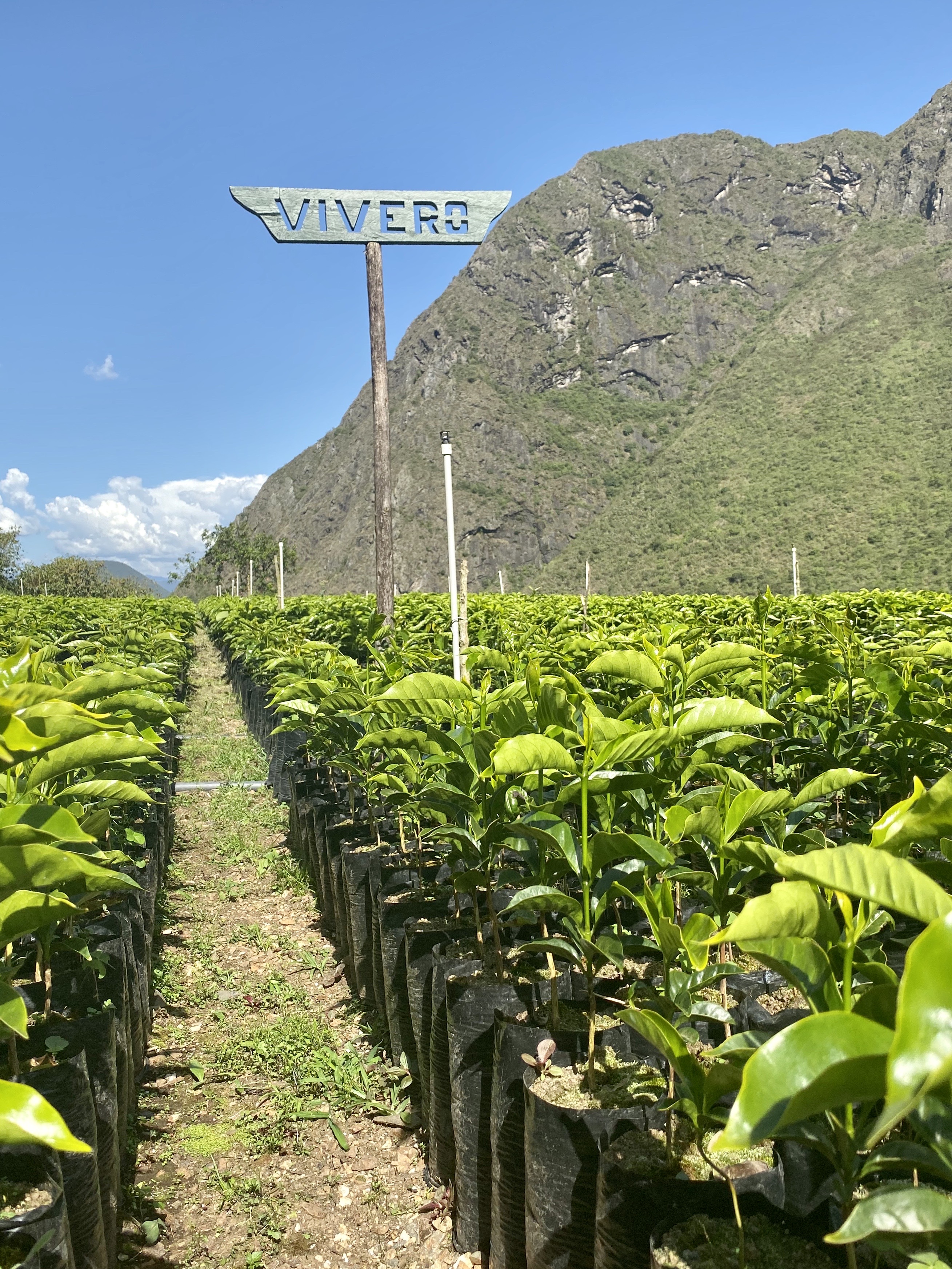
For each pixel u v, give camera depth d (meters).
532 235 170.75
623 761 2.72
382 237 9.77
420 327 178.88
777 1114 1.17
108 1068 3.05
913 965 1.05
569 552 98.38
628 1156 2.22
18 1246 2.07
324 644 6.77
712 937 1.48
